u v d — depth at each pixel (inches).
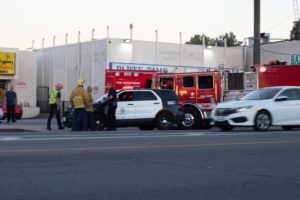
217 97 985.5
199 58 1887.3
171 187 345.4
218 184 357.4
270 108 814.5
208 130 893.2
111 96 856.3
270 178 381.4
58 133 764.6
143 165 431.5
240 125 797.2
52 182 355.3
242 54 1983.3
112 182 358.3
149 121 901.2
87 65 1807.3
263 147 561.9
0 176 374.9
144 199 310.7
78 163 437.1
